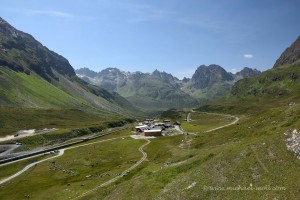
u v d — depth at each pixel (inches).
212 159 2332.7
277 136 2134.6
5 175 5241.1
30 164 5984.3
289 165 1817.2
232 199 1774.1
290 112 3476.9
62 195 3503.9
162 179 2522.1
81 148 7313.0
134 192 2498.8
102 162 5492.1
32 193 3833.7
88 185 3730.3
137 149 6215.6
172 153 4584.2
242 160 2073.1
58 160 6008.9
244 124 4483.3
